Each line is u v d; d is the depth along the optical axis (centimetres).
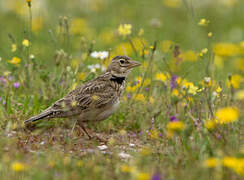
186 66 1481
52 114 1094
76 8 2461
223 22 2302
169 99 1218
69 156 965
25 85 1304
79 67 1345
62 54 1333
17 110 1183
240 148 947
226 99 1177
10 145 980
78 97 1117
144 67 1379
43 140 1066
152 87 1345
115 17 2302
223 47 1717
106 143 1100
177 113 1153
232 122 1022
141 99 1243
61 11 2366
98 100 1120
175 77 1226
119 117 1220
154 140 1077
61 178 821
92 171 854
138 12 2356
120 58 1185
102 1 2520
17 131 1103
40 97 1234
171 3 2434
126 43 1720
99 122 1178
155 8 2412
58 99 1220
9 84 1256
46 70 1386
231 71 1683
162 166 897
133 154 997
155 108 1224
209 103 1077
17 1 2397
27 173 841
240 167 773
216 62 1616
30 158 922
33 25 1850
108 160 938
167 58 1445
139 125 1205
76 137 1102
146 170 865
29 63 1301
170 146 1000
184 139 988
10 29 1952
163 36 1764
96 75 1309
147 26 2044
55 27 1469
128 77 1430
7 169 859
